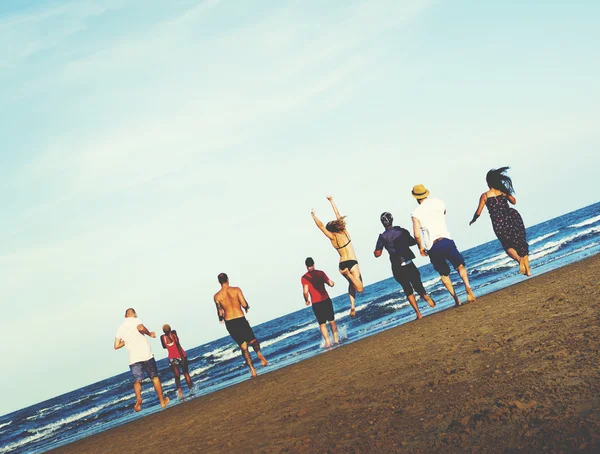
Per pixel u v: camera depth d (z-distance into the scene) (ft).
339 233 35.60
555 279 32.94
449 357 17.84
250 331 38.52
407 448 10.03
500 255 137.18
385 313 88.28
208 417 23.16
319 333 94.38
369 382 17.97
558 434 8.56
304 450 11.95
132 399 88.43
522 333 17.89
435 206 32.83
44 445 57.82
